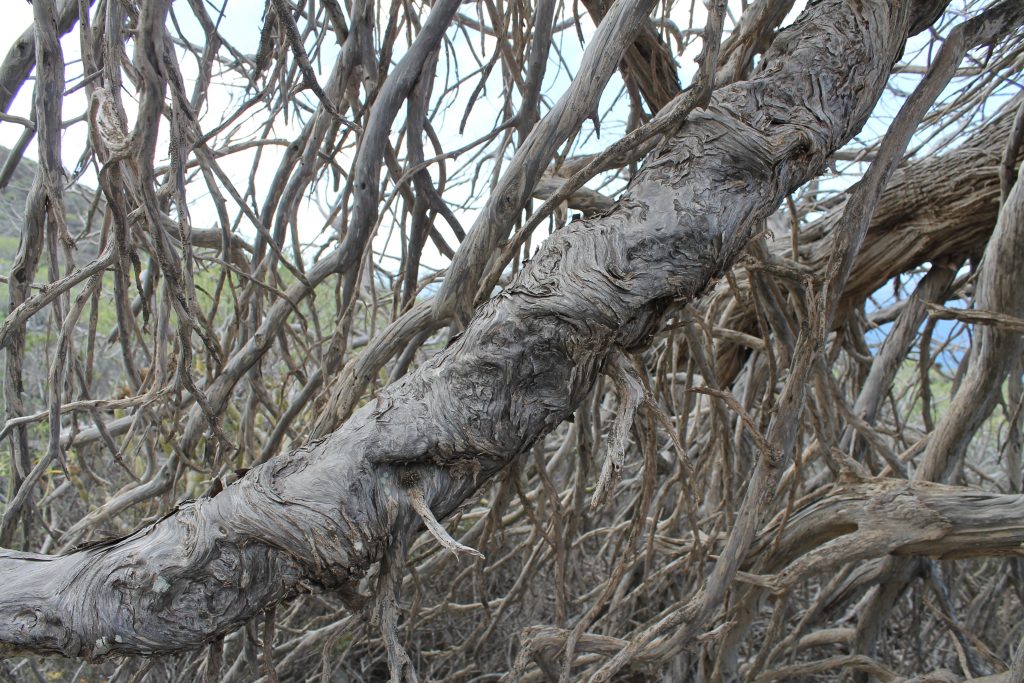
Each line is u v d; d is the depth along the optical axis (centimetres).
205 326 150
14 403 188
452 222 201
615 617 305
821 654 360
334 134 209
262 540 114
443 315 162
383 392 128
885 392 317
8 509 182
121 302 185
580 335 121
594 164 134
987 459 499
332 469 118
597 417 258
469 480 128
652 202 126
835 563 229
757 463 200
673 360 279
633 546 219
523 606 358
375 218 200
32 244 177
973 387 246
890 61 147
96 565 116
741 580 239
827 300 183
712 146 129
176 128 126
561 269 123
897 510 224
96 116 134
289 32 131
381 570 125
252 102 160
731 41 182
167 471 227
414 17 201
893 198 294
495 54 188
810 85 136
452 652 321
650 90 184
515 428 124
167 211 205
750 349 370
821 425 240
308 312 359
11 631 113
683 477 252
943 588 285
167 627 114
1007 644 354
